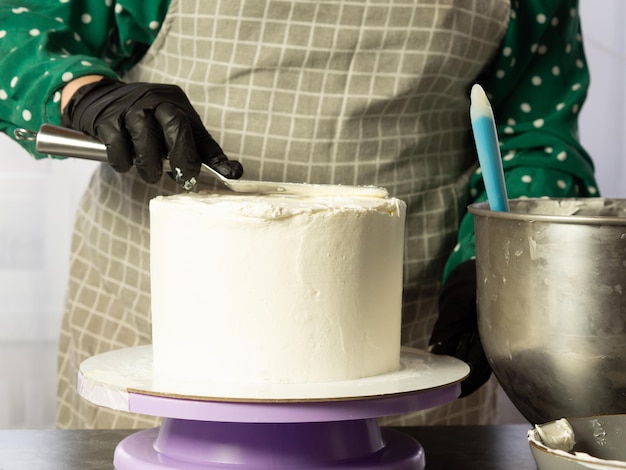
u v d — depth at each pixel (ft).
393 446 2.37
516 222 2.10
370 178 3.26
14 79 2.95
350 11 3.07
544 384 2.16
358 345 2.26
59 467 2.27
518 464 2.35
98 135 2.56
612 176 5.91
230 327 2.19
